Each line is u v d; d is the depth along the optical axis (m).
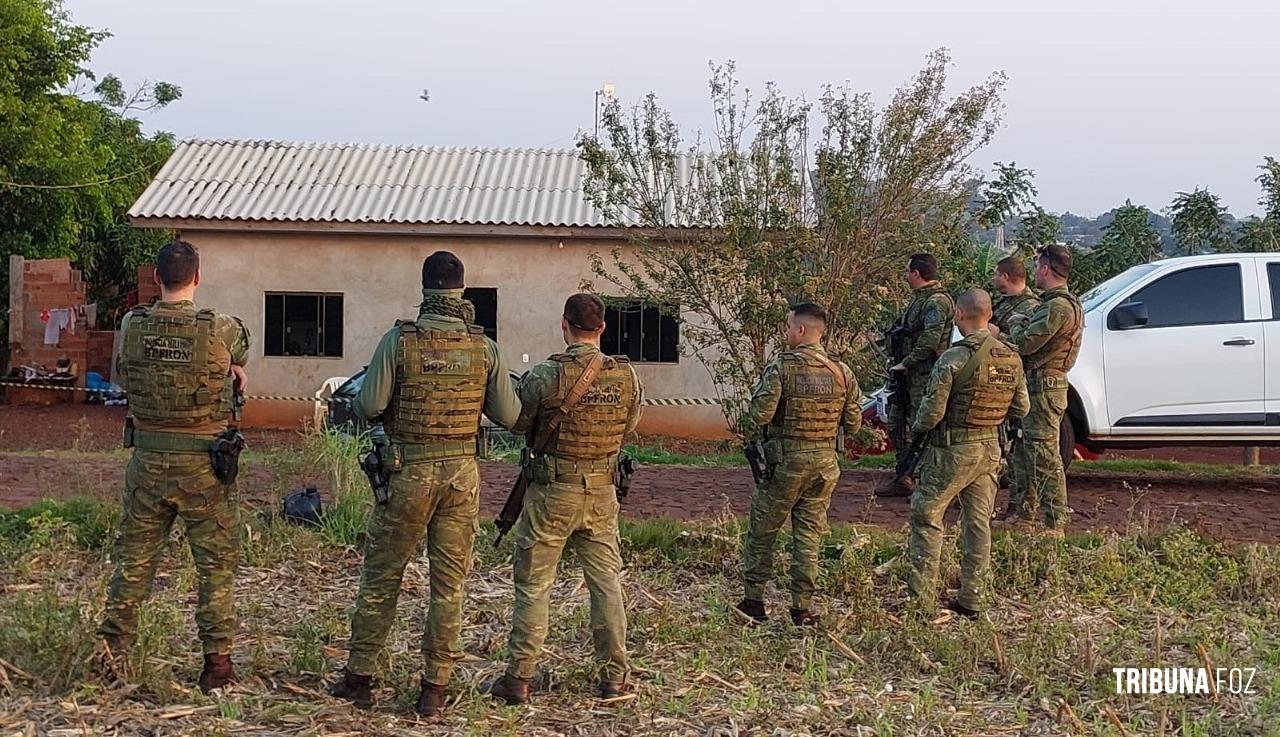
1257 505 10.12
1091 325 10.35
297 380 18.00
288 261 18.00
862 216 12.52
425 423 5.10
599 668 5.61
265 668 5.66
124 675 5.29
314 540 8.07
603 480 5.50
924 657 6.33
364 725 5.09
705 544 8.24
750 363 13.47
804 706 5.56
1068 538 8.38
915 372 9.21
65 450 13.94
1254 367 10.13
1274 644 6.61
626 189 13.57
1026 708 5.74
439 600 5.25
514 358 17.98
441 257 5.21
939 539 7.05
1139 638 6.81
